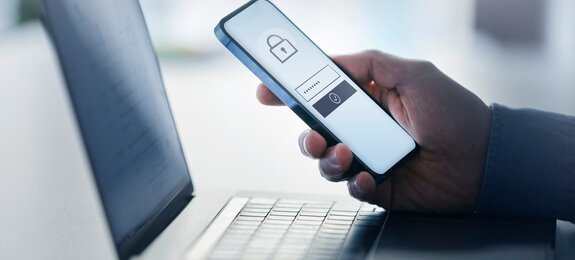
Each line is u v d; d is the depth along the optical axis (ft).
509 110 2.87
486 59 6.78
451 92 2.89
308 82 2.89
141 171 2.43
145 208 2.41
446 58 6.81
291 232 2.45
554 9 7.74
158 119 2.69
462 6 7.92
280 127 4.66
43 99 4.67
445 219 2.64
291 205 2.74
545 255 2.29
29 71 5.15
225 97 5.38
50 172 3.37
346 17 7.83
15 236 2.53
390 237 2.42
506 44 7.47
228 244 2.33
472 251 2.31
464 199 2.87
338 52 6.95
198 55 6.73
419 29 7.64
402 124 3.04
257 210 2.67
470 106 2.87
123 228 2.22
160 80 2.81
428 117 2.86
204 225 2.50
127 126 2.39
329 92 2.90
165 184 2.62
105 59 2.33
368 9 7.98
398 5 8.04
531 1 7.68
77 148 3.78
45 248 2.42
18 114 4.44
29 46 5.73
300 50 2.95
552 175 2.76
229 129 4.65
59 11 2.10
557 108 5.14
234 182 3.64
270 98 3.12
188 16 7.58
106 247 2.42
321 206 2.75
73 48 2.12
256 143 4.35
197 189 2.93
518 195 2.77
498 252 2.31
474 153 2.84
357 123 2.86
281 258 2.22
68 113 4.45
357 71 3.05
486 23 7.84
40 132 4.13
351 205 2.79
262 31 2.92
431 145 2.84
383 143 2.84
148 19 7.52
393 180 2.87
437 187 2.87
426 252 2.30
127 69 2.49
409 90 2.93
